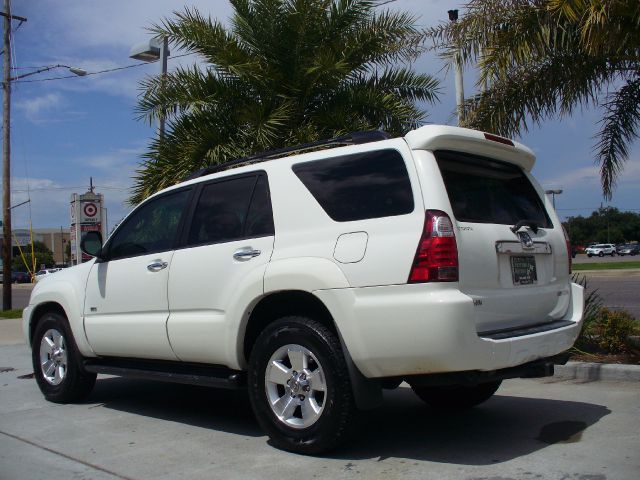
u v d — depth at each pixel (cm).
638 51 802
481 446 485
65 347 680
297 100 1061
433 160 449
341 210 469
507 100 866
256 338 525
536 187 555
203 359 536
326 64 1020
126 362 623
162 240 591
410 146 455
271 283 480
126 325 595
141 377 591
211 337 521
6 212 2302
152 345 573
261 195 523
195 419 607
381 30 1071
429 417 584
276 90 1050
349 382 445
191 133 1034
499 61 811
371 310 429
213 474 445
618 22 713
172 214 595
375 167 466
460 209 457
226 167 601
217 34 1061
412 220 431
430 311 408
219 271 522
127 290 600
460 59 843
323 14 1052
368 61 1103
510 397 652
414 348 414
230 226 536
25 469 472
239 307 500
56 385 689
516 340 439
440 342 406
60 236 11612
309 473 437
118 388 770
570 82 836
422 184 438
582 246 11212
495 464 441
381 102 1066
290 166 513
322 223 474
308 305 491
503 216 497
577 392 658
